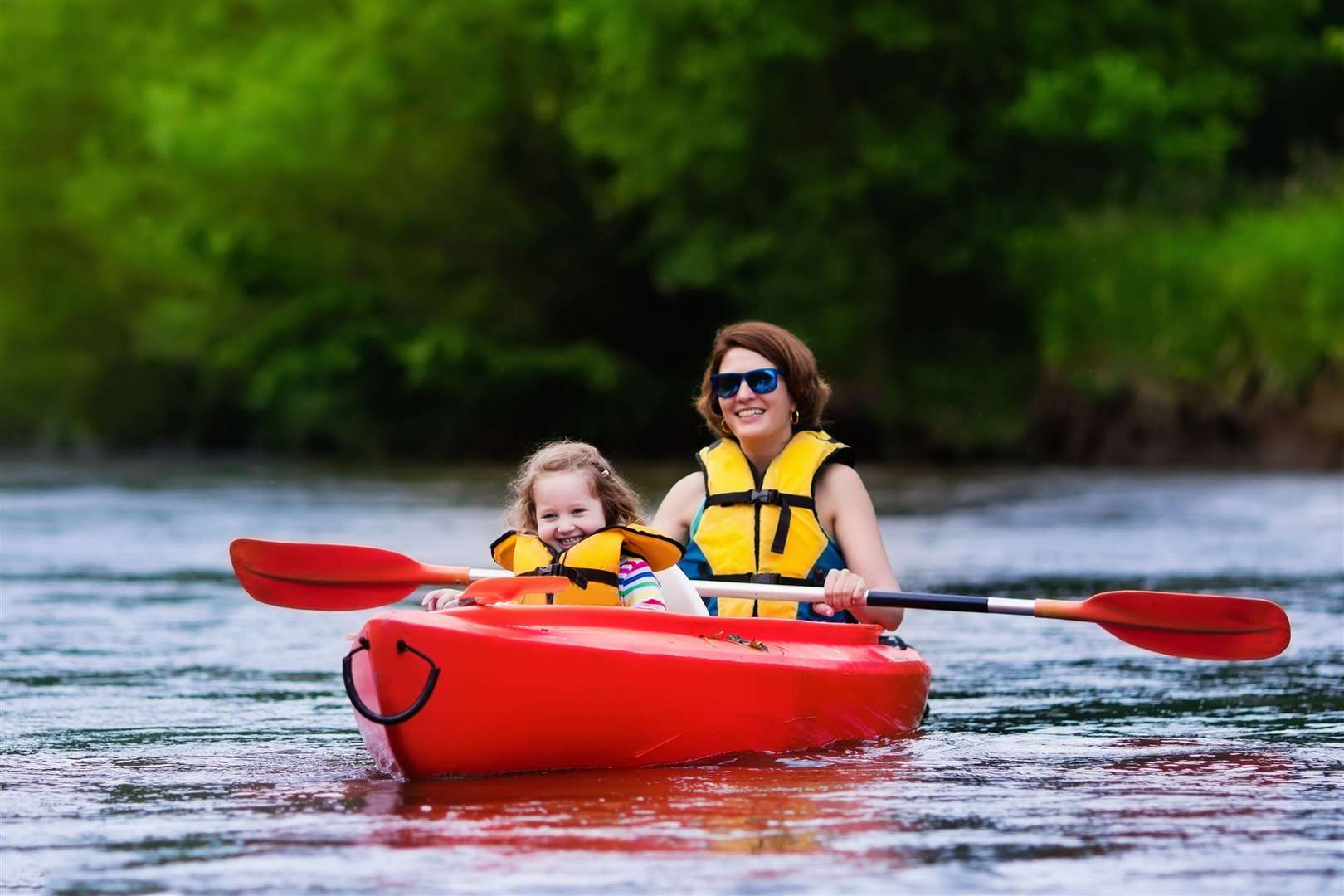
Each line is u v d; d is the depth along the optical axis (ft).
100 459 301.63
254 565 54.44
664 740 44.68
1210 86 228.63
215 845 35.12
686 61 237.45
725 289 260.01
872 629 53.06
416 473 232.12
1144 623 52.85
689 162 244.01
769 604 54.29
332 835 35.88
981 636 76.28
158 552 113.91
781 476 55.52
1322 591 85.25
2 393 359.46
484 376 271.69
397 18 268.21
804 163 238.89
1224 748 48.06
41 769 44.60
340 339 272.51
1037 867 33.12
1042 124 220.64
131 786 42.06
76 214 319.88
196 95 303.48
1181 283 207.82
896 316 245.24
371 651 41.50
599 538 48.16
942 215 240.73
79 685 60.64
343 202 284.20
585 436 282.56
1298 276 198.90
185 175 291.99
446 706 41.34
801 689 47.73
